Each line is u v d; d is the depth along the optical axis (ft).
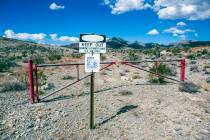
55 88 48.75
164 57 158.71
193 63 114.42
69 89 46.96
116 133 25.82
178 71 80.64
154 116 30.58
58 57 136.05
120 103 35.40
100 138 24.79
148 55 198.70
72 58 147.84
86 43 25.22
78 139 24.59
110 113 31.37
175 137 25.16
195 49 250.98
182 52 221.25
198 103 36.94
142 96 39.34
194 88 44.52
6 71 80.18
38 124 28.27
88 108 33.37
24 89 47.83
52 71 78.43
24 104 36.52
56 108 33.83
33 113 31.91
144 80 56.70
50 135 25.50
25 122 28.86
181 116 30.96
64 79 60.90
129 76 63.57
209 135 25.96
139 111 32.09
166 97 39.24
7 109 33.94
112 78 59.77
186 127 27.73
